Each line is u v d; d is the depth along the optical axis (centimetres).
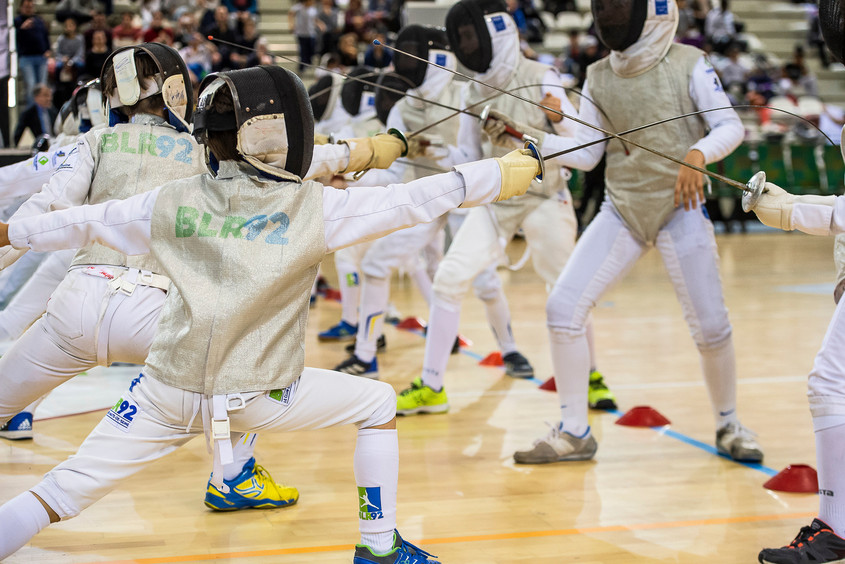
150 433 252
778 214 289
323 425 268
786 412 531
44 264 415
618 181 426
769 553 307
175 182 256
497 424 509
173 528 347
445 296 524
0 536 239
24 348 305
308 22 1499
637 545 337
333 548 329
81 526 348
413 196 253
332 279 1153
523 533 347
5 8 691
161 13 1446
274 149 252
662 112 407
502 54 489
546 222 527
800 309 913
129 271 303
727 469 428
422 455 449
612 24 398
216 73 257
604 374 637
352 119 757
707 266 422
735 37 1856
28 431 460
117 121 328
